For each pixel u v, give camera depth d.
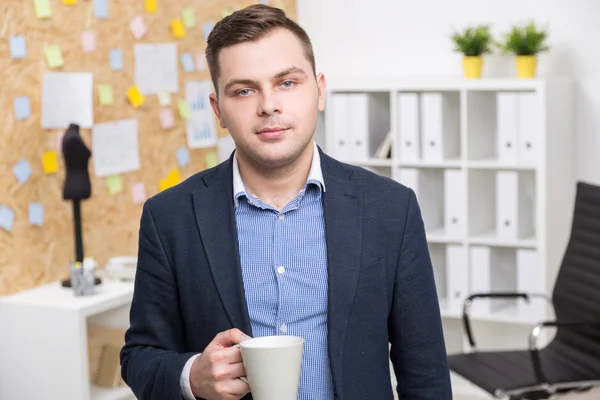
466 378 3.24
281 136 1.34
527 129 4.05
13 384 3.19
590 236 3.37
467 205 4.23
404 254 1.46
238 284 1.41
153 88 3.95
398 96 4.38
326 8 4.91
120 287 3.35
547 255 4.06
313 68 1.40
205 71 4.30
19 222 3.31
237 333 1.31
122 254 3.81
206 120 4.29
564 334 3.41
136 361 1.46
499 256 4.32
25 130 3.32
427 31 4.67
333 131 4.57
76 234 3.31
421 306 1.46
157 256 1.47
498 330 4.41
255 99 1.34
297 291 1.42
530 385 3.12
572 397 3.98
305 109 1.35
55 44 3.43
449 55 4.62
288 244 1.44
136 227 3.88
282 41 1.34
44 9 3.36
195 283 1.44
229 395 1.27
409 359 1.47
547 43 4.36
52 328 3.10
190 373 1.33
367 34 4.82
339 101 4.53
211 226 1.45
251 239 1.44
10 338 3.18
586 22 4.27
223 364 1.26
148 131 3.92
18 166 3.29
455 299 4.29
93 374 3.44
